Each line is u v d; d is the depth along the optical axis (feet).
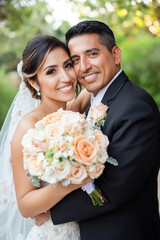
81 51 7.28
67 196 6.31
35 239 6.72
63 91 7.33
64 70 7.25
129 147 6.07
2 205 7.61
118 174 6.06
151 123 6.35
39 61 7.13
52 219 6.43
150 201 6.79
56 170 5.30
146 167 6.18
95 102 7.68
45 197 6.18
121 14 15.38
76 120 5.59
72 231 6.73
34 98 7.95
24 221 7.66
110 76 7.44
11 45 39.27
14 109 7.86
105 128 6.54
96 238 6.42
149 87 30.78
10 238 7.75
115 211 6.40
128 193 6.08
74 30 7.36
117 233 6.30
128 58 29.63
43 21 32.32
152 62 30.63
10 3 27.96
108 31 7.45
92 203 6.16
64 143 5.34
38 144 5.39
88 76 7.44
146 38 30.91
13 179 7.06
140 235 6.32
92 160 5.38
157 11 14.30
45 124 5.78
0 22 31.01
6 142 7.61
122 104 6.58
